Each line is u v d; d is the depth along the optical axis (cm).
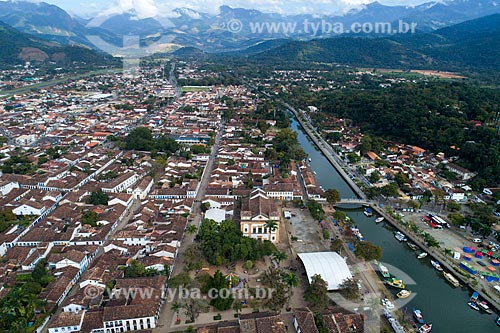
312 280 15675
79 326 13212
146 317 13575
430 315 15312
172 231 19562
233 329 13088
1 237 18725
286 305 15162
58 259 16662
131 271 15788
